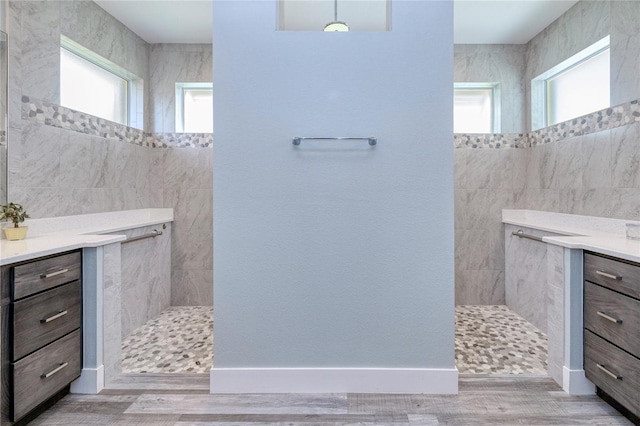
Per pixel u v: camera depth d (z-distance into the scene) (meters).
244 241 1.99
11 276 1.57
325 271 2.00
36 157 2.38
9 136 2.19
